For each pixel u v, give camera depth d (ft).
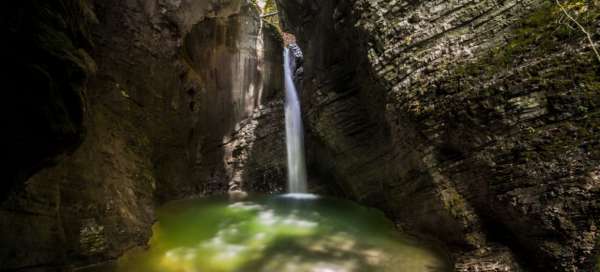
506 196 15.47
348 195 33.53
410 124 19.70
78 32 13.25
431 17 19.04
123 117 25.55
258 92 44.70
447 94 17.53
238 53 43.09
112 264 17.72
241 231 25.18
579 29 13.55
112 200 19.44
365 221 26.17
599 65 12.90
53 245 14.66
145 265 18.47
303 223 27.07
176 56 33.63
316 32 33.76
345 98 29.78
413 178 21.45
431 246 20.18
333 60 31.09
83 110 11.92
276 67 45.68
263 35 45.52
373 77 22.88
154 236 22.91
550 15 14.55
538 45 14.65
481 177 16.61
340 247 21.33
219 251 21.03
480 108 16.07
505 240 16.61
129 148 24.82
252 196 38.75
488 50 16.43
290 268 18.47
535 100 14.40
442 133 18.03
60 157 11.91
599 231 12.96
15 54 9.35
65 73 10.84
